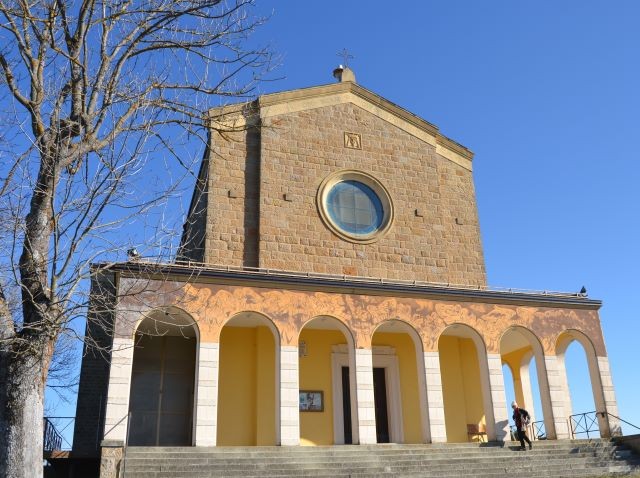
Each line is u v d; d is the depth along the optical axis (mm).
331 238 24297
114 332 17531
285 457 17156
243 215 23625
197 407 17906
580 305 23969
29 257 9500
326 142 25750
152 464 15680
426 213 26312
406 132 27359
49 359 9328
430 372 20984
